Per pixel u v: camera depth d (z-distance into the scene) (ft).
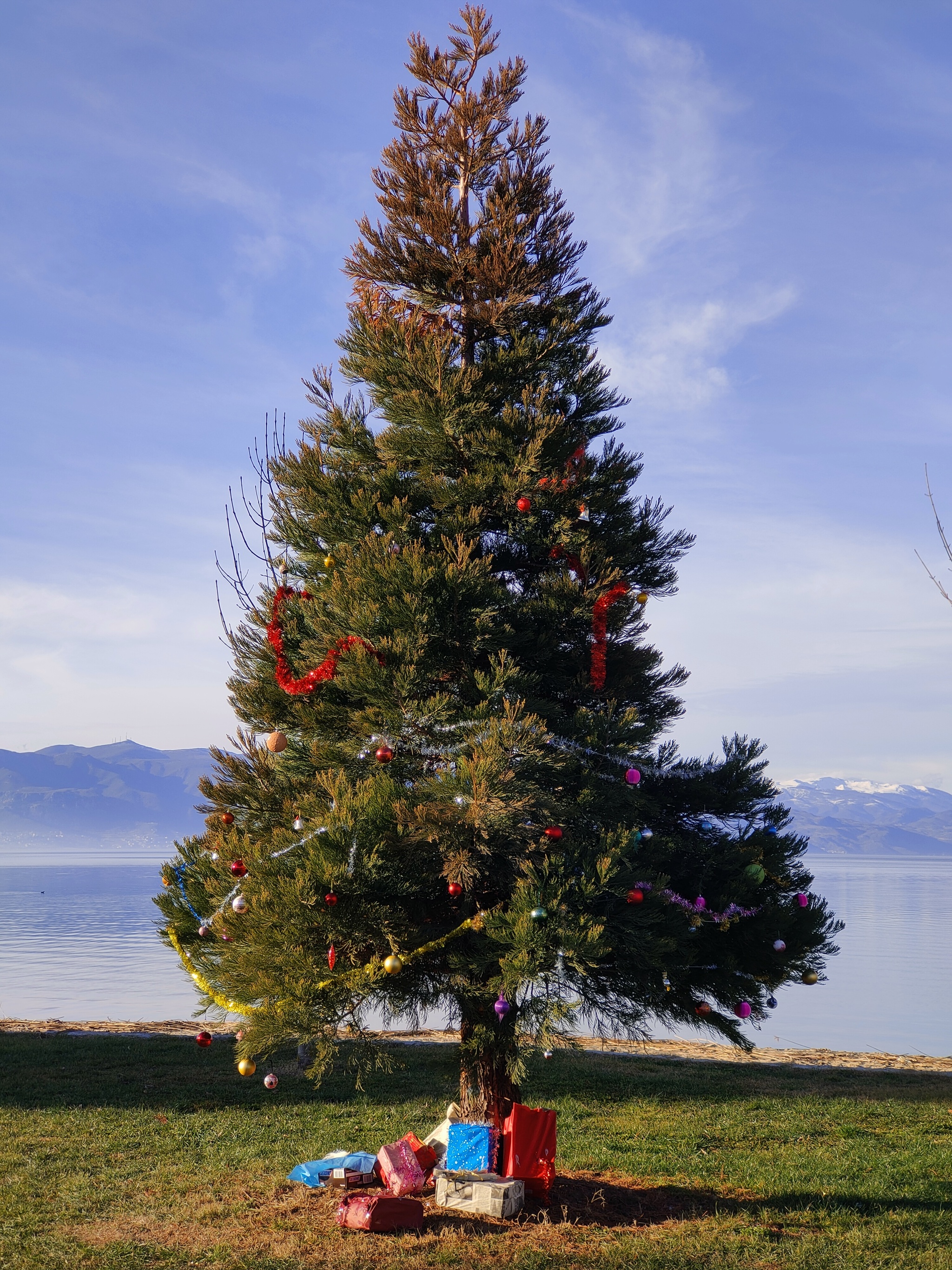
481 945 23.85
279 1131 34.30
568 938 21.09
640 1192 28.17
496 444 28.55
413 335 29.35
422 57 32.48
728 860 26.73
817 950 27.14
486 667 28.09
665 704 31.32
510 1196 25.23
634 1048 57.00
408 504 28.99
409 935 23.81
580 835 25.55
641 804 26.66
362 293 32.35
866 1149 33.24
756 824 28.68
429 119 32.32
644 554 31.14
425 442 28.94
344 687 26.25
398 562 25.53
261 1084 41.86
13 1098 38.40
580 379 30.96
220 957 24.80
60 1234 23.52
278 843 23.57
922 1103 41.29
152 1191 27.27
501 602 27.02
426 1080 43.24
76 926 231.30
